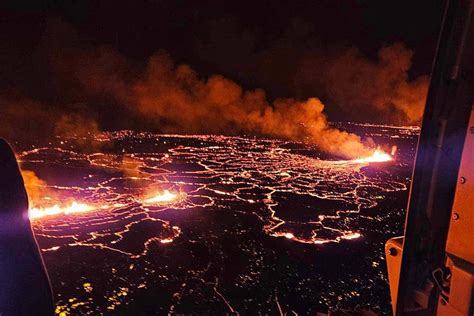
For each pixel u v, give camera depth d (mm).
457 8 1366
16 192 1156
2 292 1119
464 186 1371
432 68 1436
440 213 1449
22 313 1142
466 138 1370
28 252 1157
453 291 1383
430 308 1486
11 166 1167
